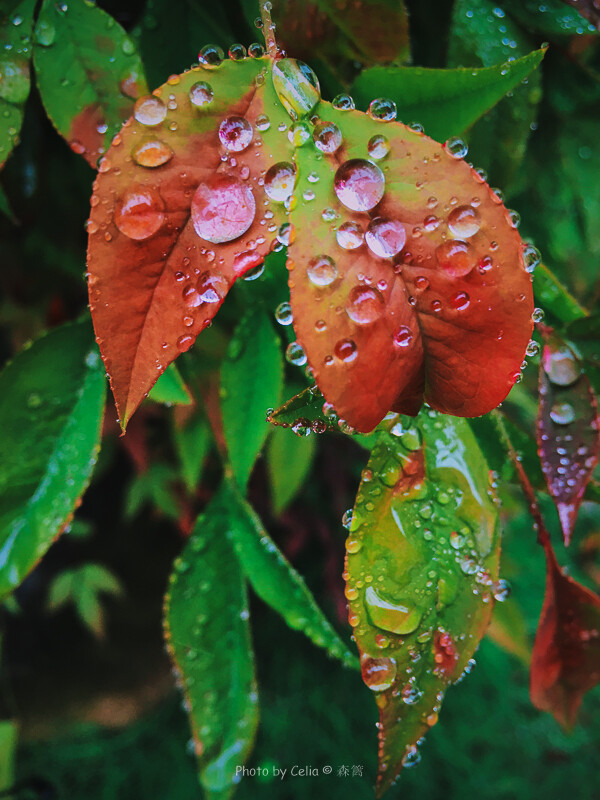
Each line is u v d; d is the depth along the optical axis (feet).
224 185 0.38
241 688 0.49
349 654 0.48
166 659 2.26
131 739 2.12
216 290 0.37
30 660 2.12
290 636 2.34
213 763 0.48
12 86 0.46
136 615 2.16
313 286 0.36
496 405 0.37
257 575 0.50
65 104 0.46
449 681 0.41
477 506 0.42
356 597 0.40
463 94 0.43
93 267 0.37
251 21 0.50
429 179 0.37
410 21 0.63
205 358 0.82
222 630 0.50
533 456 0.52
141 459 1.25
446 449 0.43
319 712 2.23
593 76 0.64
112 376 0.37
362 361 0.36
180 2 0.54
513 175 0.57
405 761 0.42
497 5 0.55
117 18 0.64
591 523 2.58
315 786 2.09
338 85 0.51
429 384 0.38
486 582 0.42
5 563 0.46
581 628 0.47
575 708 0.49
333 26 0.50
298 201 0.37
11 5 0.46
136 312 0.37
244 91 0.39
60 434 0.48
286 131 0.38
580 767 2.28
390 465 0.42
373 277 0.36
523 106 0.55
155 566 2.13
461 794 2.17
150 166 0.38
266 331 0.55
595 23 0.53
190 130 0.38
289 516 1.61
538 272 0.49
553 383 0.49
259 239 0.38
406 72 0.43
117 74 0.46
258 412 0.54
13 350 1.07
